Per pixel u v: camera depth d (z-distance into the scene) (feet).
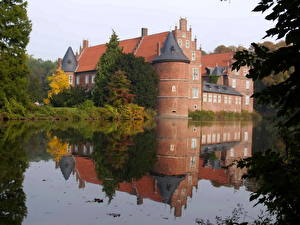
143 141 69.10
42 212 24.11
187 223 23.11
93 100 170.40
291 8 12.50
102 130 90.89
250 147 65.05
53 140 63.87
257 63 13.79
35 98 201.16
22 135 69.00
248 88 238.68
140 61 168.96
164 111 180.14
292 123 13.12
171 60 178.19
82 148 56.03
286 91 12.94
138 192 31.04
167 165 44.98
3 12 100.78
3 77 101.65
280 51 12.57
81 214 24.11
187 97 182.29
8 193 28.43
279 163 13.99
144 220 23.44
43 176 35.09
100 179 35.47
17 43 107.14
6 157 44.32
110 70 168.55
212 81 230.89
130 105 152.66
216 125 139.33
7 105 105.81
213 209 26.53
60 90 199.21
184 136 84.48
